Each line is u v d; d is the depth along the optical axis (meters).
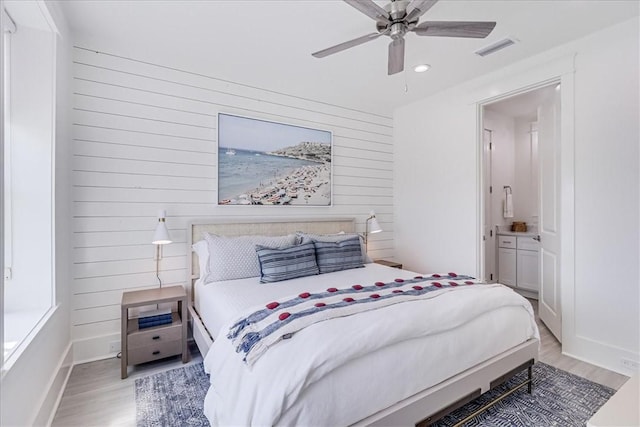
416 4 1.64
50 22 1.93
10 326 1.68
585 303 2.51
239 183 3.18
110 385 2.18
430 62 2.90
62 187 2.19
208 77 3.03
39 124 1.98
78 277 2.47
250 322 1.57
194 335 2.54
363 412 1.32
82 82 2.49
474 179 3.35
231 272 2.63
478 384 1.73
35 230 1.96
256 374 1.26
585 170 2.50
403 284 2.17
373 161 4.16
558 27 2.35
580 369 2.38
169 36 2.43
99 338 2.54
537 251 4.16
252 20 2.24
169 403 1.98
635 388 1.20
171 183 2.84
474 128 3.33
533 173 4.71
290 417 1.17
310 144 3.63
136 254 2.70
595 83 2.43
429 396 1.51
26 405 1.48
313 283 2.47
